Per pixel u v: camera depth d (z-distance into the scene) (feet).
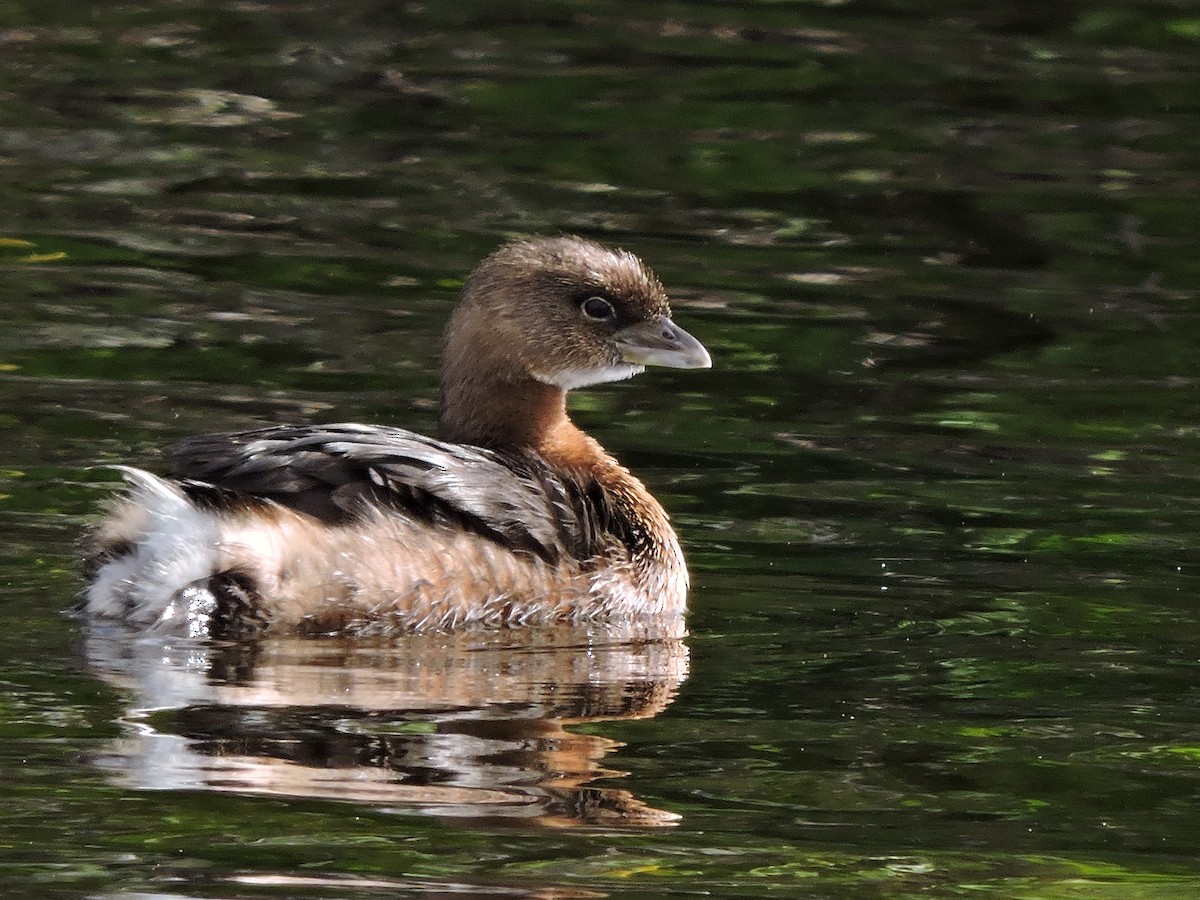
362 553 37.04
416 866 27.27
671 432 51.08
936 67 80.59
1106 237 65.31
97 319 55.98
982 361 55.93
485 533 38.68
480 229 63.93
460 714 33.17
